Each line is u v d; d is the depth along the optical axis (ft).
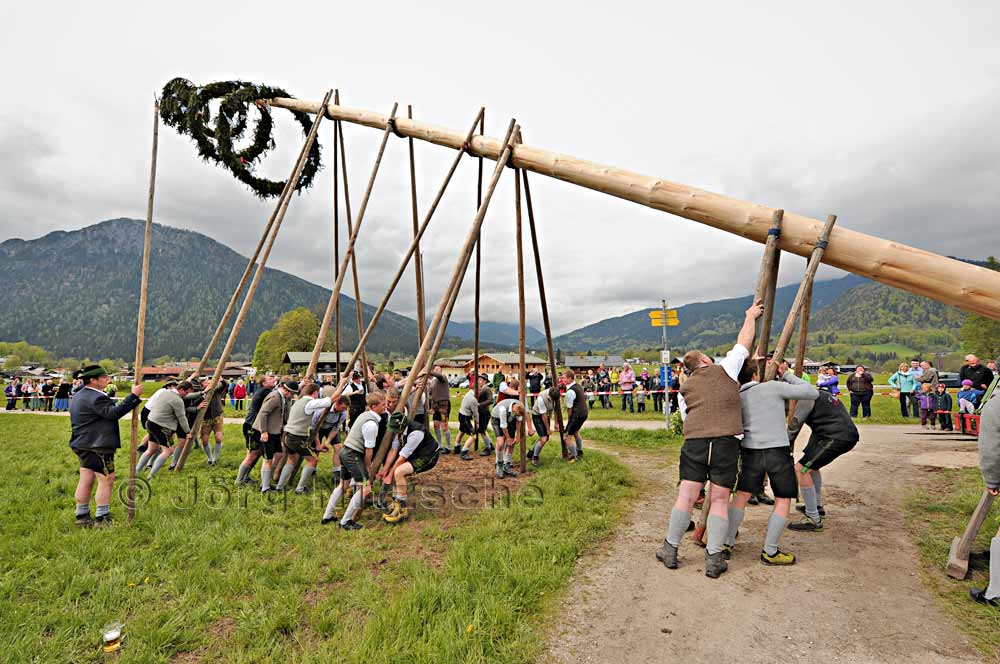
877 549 13.17
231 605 11.15
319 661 8.85
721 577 11.75
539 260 25.03
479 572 11.88
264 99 27.04
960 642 9.03
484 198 20.42
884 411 47.65
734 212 15.89
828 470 22.35
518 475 22.98
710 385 12.39
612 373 67.31
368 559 13.41
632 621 10.07
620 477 21.47
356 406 26.86
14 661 9.04
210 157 26.63
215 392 26.61
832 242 14.40
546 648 9.28
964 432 31.83
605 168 18.85
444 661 8.73
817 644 9.10
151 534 15.23
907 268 13.56
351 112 26.16
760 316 14.60
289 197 25.04
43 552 13.82
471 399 27.78
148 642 9.73
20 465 26.76
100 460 16.15
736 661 8.73
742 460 12.62
